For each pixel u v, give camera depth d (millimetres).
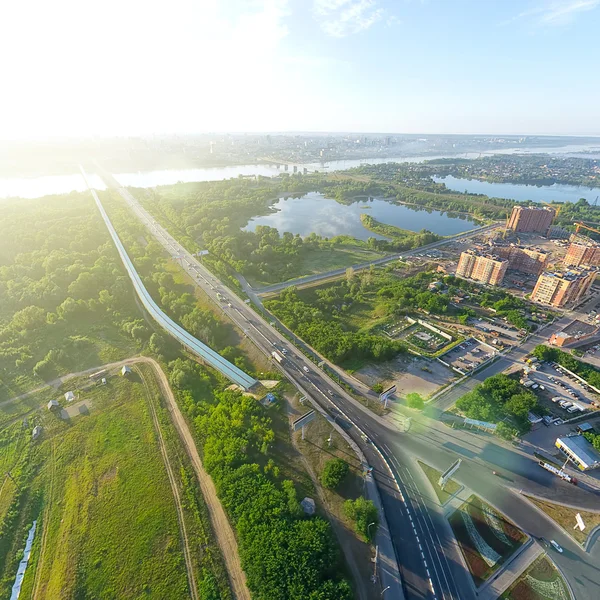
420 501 138250
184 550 120062
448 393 194125
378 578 114125
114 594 109938
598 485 148125
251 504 127375
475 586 113562
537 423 176750
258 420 167500
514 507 138000
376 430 169000
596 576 117375
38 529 132000
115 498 137875
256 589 106438
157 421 172625
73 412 180875
